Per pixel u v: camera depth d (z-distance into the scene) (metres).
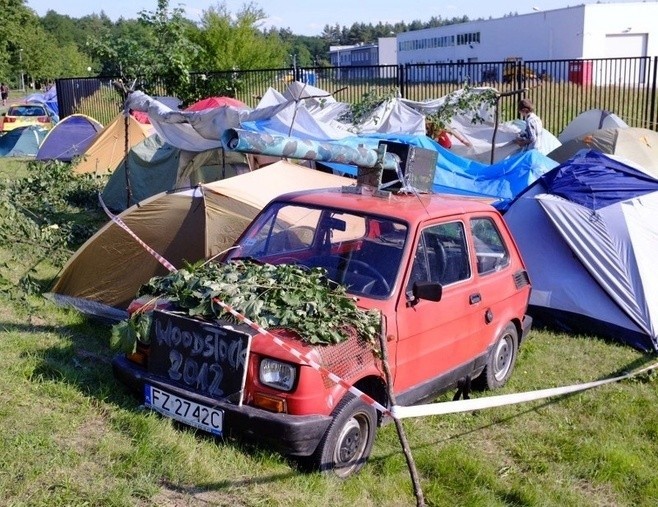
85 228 10.66
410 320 5.34
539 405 6.58
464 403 4.83
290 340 4.72
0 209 9.83
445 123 13.68
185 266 6.11
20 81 75.62
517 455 5.64
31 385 5.61
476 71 20.00
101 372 6.06
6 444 4.66
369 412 5.00
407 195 6.30
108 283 7.55
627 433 6.14
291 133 10.47
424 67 19.45
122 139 16.23
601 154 9.59
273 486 4.60
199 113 10.54
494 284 6.44
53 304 7.77
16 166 19.25
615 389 7.05
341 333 4.82
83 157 15.98
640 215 8.73
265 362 4.66
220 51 25.25
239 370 4.68
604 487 5.35
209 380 4.81
